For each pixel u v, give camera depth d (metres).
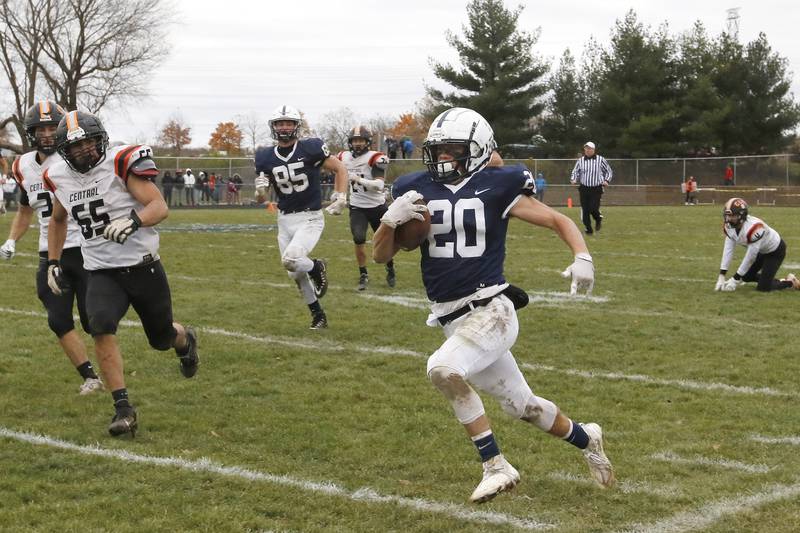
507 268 25.45
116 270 10.58
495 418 11.03
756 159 78.56
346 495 8.50
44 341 15.39
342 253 29.91
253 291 21.22
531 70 97.62
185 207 73.44
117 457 9.50
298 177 17.31
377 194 21.91
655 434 10.44
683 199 79.50
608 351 14.87
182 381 12.87
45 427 10.56
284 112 17.08
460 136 8.34
